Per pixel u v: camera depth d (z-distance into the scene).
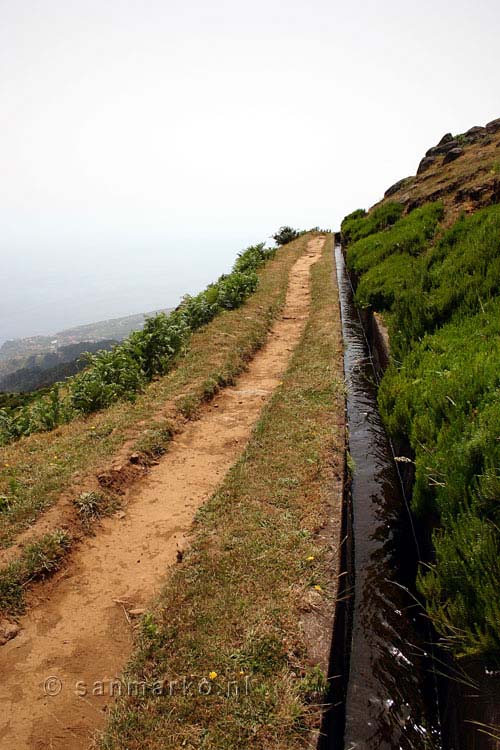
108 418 6.57
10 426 7.55
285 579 3.44
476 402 4.11
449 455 3.56
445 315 6.62
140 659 2.95
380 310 9.23
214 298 12.30
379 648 3.25
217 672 2.78
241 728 2.48
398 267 9.93
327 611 3.18
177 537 4.29
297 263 19.61
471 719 2.31
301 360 8.28
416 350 5.93
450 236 9.17
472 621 2.51
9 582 3.62
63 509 4.45
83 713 2.78
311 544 3.77
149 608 3.43
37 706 2.84
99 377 7.88
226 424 6.51
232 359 8.56
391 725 2.77
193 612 3.21
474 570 2.61
